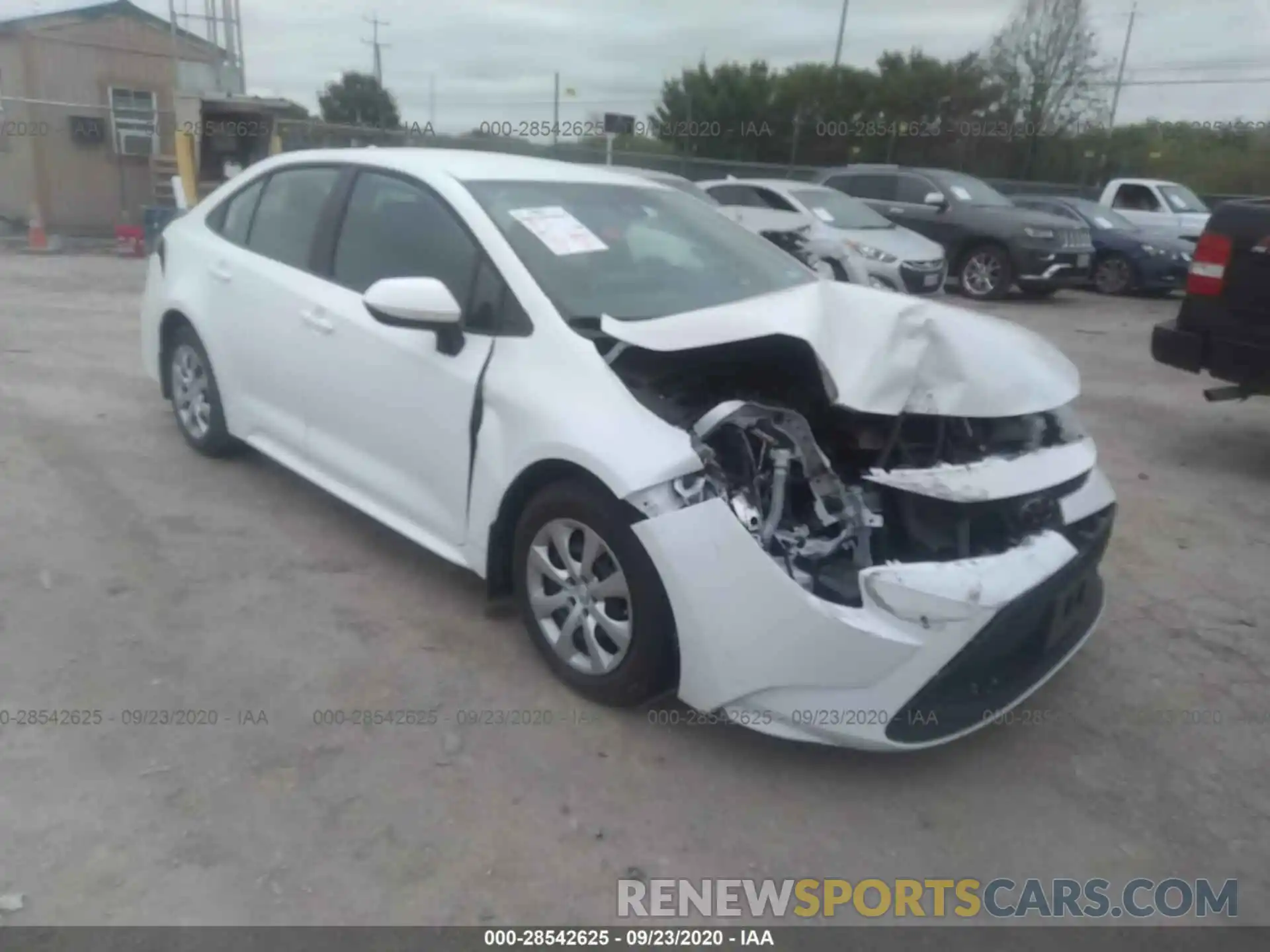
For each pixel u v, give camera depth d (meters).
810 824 2.95
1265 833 3.02
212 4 17.66
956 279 14.93
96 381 6.96
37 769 2.95
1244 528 5.39
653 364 3.36
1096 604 3.66
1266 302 5.81
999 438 3.49
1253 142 29.89
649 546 3.02
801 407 3.48
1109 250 15.82
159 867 2.62
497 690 3.46
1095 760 3.32
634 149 28.48
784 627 2.88
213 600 3.97
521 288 3.58
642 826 2.89
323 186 4.54
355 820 2.83
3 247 15.05
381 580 4.20
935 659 2.88
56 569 4.14
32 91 16.70
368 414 4.05
